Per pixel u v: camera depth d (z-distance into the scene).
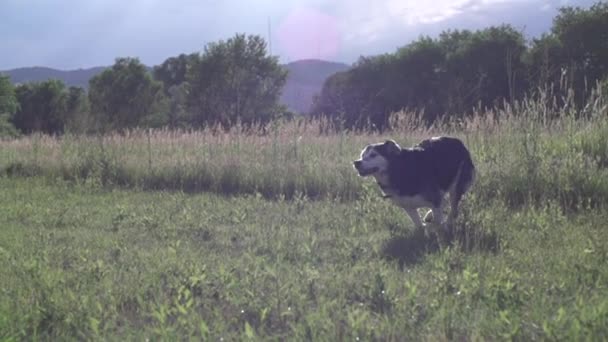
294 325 5.86
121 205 12.57
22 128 50.00
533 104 13.69
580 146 13.16
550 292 6.57
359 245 8.86
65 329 6.02
